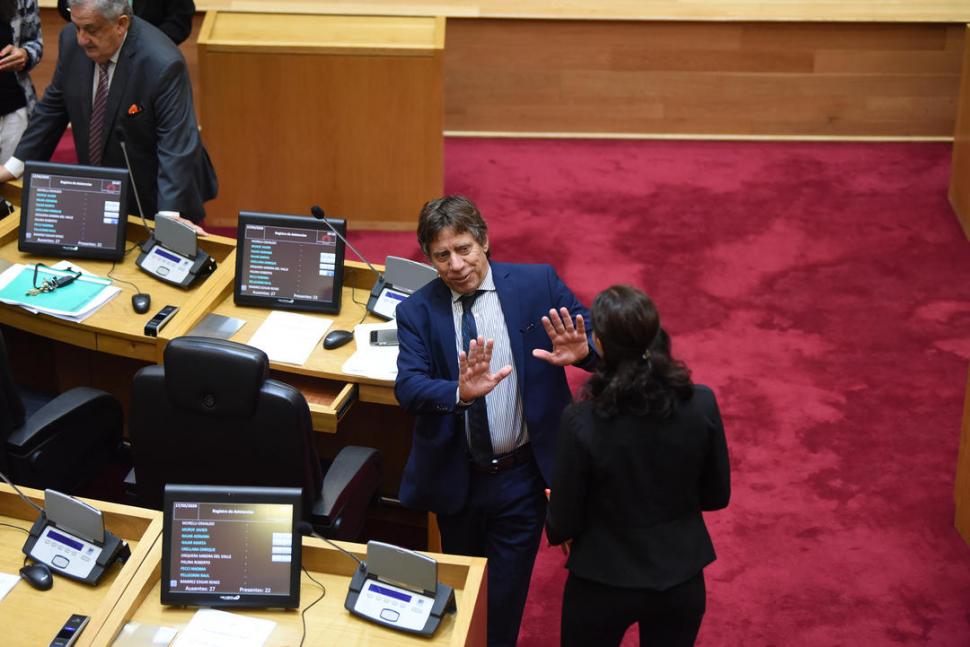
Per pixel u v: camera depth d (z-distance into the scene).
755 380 5.66
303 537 3.24
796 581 4.46
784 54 7.86
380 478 4.03
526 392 3.62
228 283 4.65
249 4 8.08
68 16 5.85
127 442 5.12
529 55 7.91
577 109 8.07
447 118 8.11
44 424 3.96
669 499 3.10
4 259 4.83
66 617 3.13
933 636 4.21
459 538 3.84
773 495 4.91
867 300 6.30
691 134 8.12
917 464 5.10
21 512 3.45
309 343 4.37
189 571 3.14
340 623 3.11
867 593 4.41
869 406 5.48
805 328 6.07
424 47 6.54
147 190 5.31
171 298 4.62
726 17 7.78
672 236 6.92
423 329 3.65
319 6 8.10
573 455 3.04
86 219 4.81
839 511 4.83
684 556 3.14
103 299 4.59
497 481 3.70
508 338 3.63
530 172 7.66
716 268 6.61
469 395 3.36
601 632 3.27
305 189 6.89
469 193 7.38
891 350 5.89
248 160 6.81
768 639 4.20
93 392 4.15
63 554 3.26
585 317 3.66
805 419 5.39
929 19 7.73
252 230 4.54
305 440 3.48
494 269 3.66
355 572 3.23
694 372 5.72
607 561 3.14
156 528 3.29
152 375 3.46
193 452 3.54
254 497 3.13
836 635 4.21
